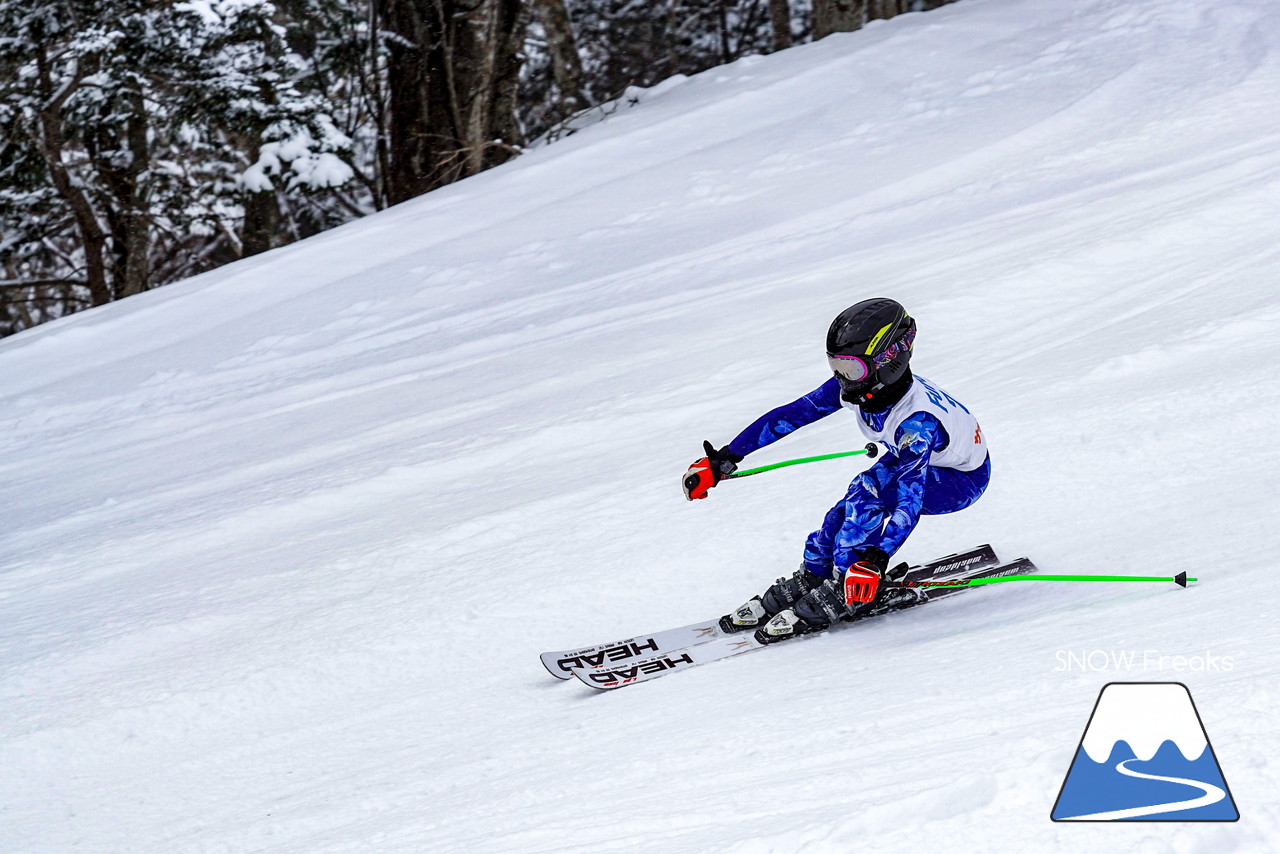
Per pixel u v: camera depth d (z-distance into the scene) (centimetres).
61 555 1397
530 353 2072
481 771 598
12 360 2981
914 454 651
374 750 700
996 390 1109
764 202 2914
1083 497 801
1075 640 489
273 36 4303
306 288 3105
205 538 1314
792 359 1473
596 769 516
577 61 5241
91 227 4747
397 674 812
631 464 1184
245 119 4178
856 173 2944
